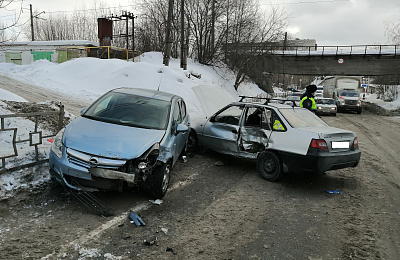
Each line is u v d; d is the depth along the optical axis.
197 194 5.28
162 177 4.76
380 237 4.04
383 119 23.22
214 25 31.19
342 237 4.01
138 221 4.04
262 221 4.38
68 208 4.25
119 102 5.84
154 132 5.06
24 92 13.09
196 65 31.36
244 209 4.77
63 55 30.81
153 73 19.78
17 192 4.40
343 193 5.80
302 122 6.31
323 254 3.56
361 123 19.41
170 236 3.75
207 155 8.05
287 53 36.72
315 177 6.79
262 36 28.33
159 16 33.97
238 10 29.38
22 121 6.76
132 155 4.33
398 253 3.64
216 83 27.84
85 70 19.84
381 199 5.55
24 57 31.97
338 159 5.68
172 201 4.88
